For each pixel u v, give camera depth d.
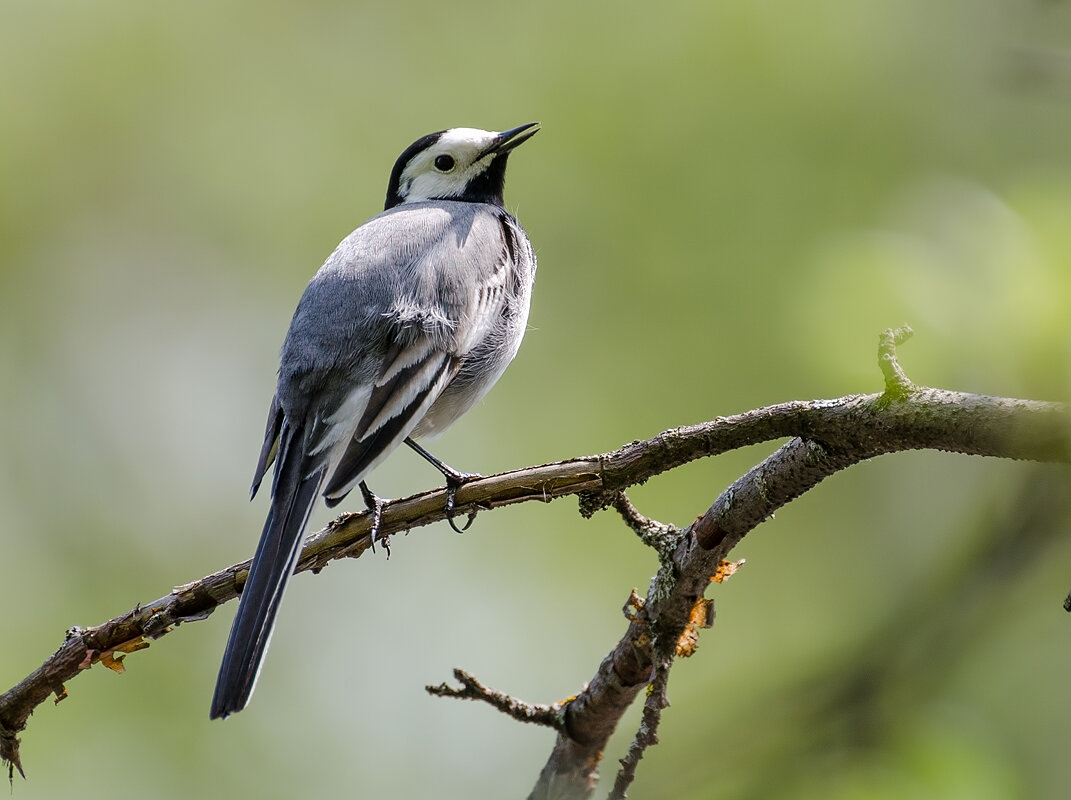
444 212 9.11
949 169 12.71
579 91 14.24
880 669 6.28
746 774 6.20
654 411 13.19
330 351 7.94
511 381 13.68
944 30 13.06
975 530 7.47
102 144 14.86
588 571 13.45
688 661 12.62
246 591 6.68
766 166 13.70
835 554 12.89
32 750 11.04
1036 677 8.02
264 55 15.16
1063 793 7.81
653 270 13.62
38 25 14.83
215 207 15.02
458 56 14.88
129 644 6.77
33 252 14.68
